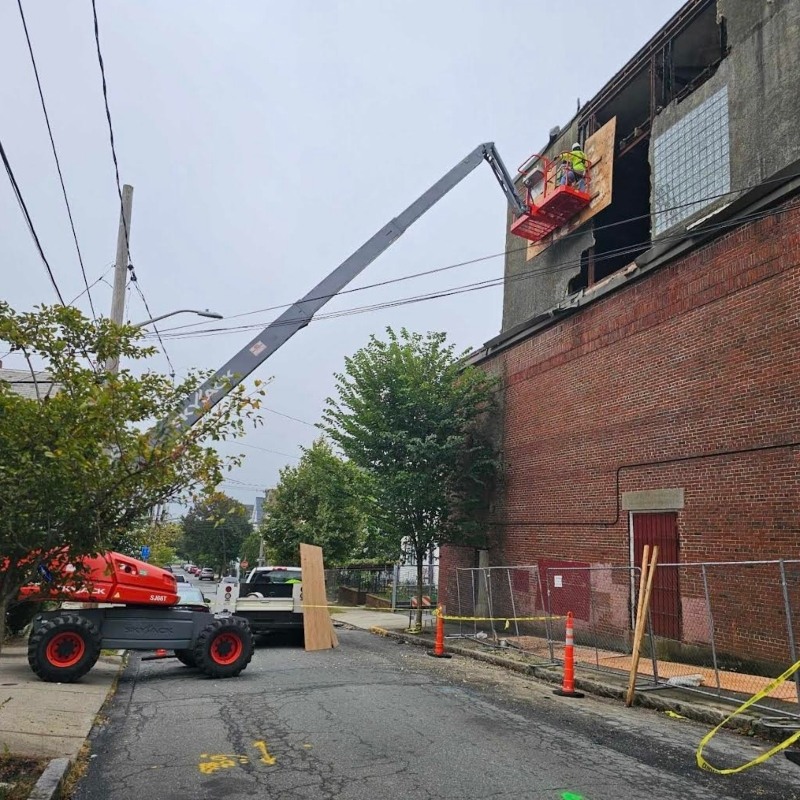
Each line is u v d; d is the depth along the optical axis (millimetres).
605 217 20719
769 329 11734
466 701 9664
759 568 11531
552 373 17969
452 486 20719
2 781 5527
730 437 12336
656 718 9062
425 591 33062
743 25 14523
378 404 19938
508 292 22922
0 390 5445
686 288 13625
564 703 9891
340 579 34469
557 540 17172
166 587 11445
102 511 5637
